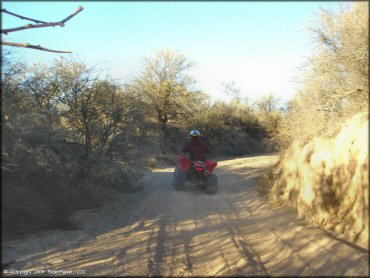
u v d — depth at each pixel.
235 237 7.83
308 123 9.73
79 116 13.02
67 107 13.17
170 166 25.59
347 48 8.70
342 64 9.12
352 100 8.90
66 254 7.17
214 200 11.77
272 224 8.56
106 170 12.57
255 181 14.44
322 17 9.30
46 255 7.09
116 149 13.38
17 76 10.65
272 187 11.84
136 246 7.60
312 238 7.04
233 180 15.54
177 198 12.23
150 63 31.83
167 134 31.83
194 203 11.44
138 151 14.35
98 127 13.07
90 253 7.23
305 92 10.08
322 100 9.59
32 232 8.45
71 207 10.31
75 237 8.29
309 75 9.91
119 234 8.54
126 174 13.68
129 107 13.75
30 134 10.62
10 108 9.62
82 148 12.52
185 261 6.68
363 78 8.68
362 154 6.92
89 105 13.14
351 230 6.88
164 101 31.73
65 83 12.88
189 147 12.98
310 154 9.15
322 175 8.20
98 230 8.94
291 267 6.02
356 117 7.86
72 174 11.38
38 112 11.54
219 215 9.82
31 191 9.81
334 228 7.30
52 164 10.74
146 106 15.37
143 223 9.45
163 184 15.98
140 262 6.67
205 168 12.45
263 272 5.98
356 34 8.26
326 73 9.44
